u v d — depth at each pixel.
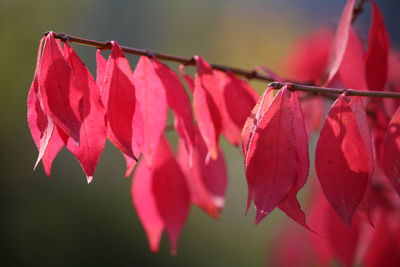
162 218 0.53
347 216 0.43
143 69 0.49
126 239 1.54
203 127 0.49
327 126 0.44
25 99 1.53
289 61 0.71
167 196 0.53
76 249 1.49
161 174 0.53
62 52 0.45
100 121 0.44
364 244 0.57
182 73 0.51
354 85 0.50
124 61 0.46
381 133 0.52
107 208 1.56
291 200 0.43
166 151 0.53
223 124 0.51
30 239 1.47
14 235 1.47
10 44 1.54
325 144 0.44
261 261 1.56
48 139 0.43
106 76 0.46
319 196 0.58
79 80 0.44
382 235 0.57
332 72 0.51
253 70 0.55
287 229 0.69
